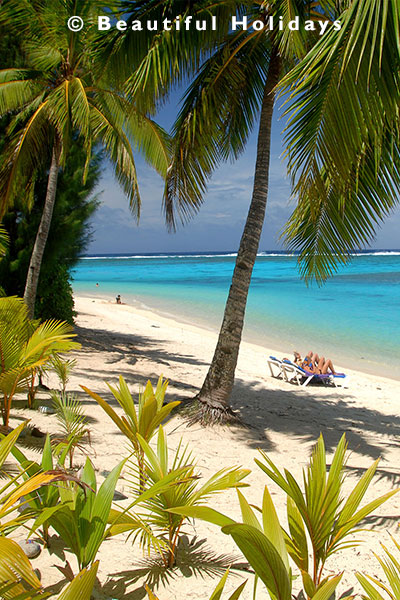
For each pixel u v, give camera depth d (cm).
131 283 4503
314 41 594
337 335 1705
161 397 352
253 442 600
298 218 648
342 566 310
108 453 450
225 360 668
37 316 1262
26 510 242
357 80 343
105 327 1695
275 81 659
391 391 1031
